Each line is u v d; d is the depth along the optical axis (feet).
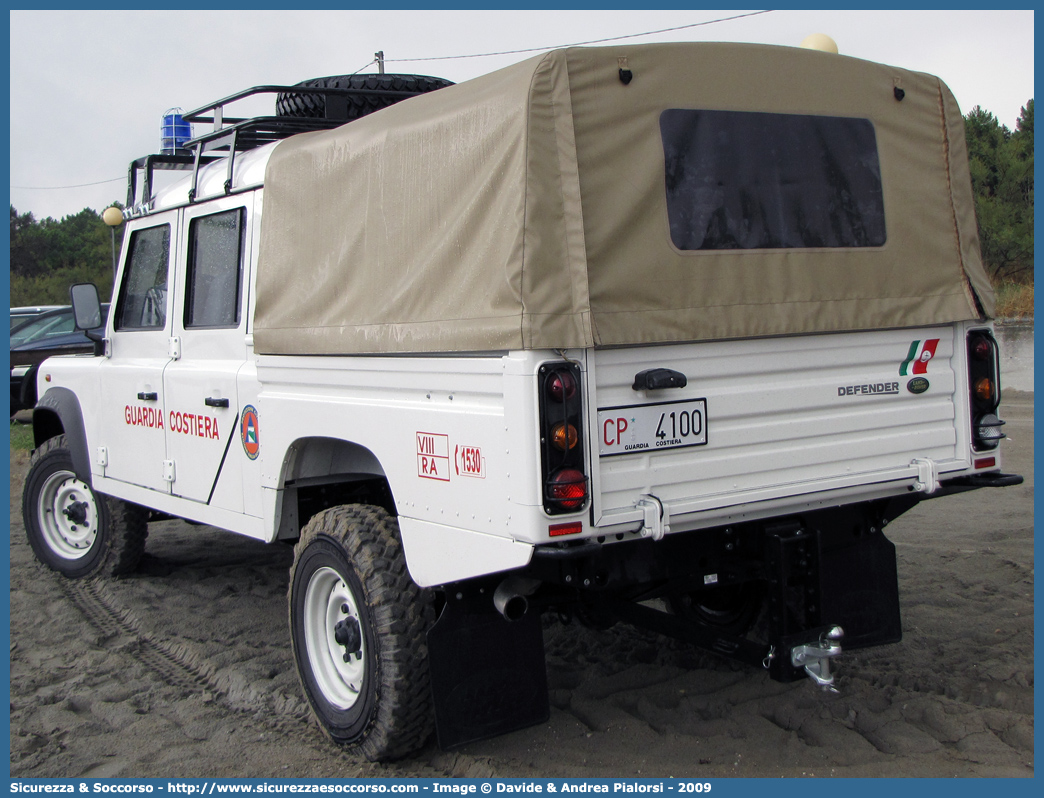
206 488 15.44
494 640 11.02
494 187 9.77
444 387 10.43
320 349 12.48
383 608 11.25
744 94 11.00
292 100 17.33
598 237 9.75
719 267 10.55
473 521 10.00
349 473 13.85
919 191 12.34
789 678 10.71
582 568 10.10
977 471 12.64
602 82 9.99
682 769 11.09
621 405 9.73
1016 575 17.58
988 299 12.62
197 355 15.89
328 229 12.57
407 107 11.63
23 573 21.38
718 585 11.50
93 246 153.48
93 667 15.61
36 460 21.18
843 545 12.37
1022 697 12.39
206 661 15.53
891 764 10.94
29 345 38.93
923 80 12.52
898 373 11.97
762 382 10.83
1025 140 78.84
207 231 15.76
